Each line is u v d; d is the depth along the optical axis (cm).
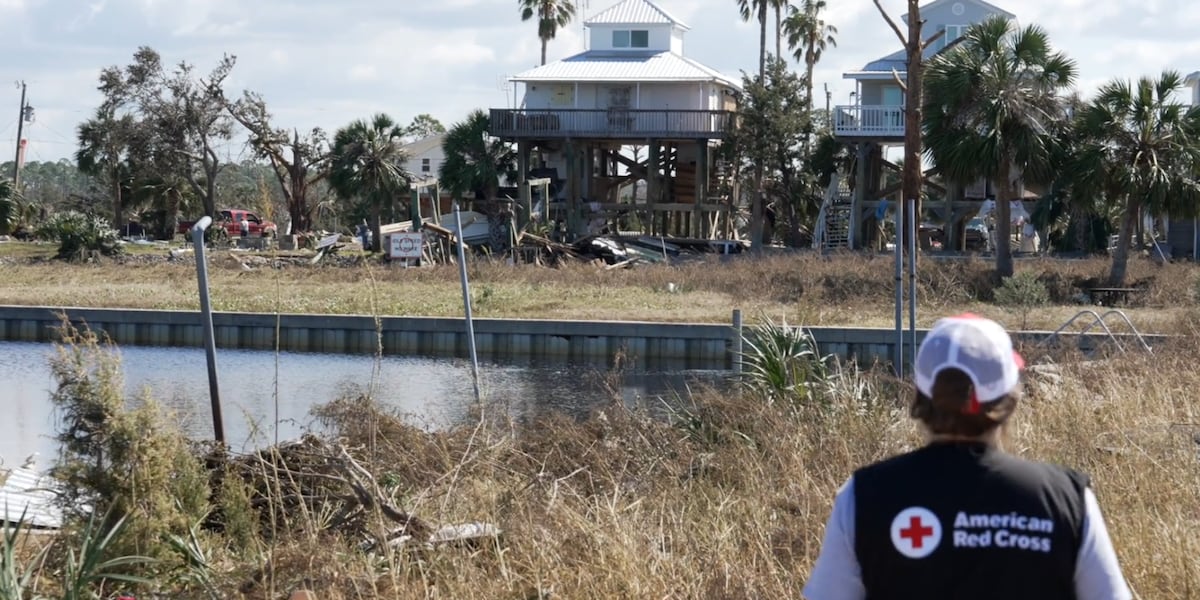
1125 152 3083
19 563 593
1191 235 4047
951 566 241
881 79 4856
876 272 3117
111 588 586
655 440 919
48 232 5675
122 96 6706
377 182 5222
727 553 565
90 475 609
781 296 3067
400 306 3002
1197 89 5716
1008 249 3150
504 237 4544
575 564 569
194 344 2827
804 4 7112
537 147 5322
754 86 4984
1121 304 2875
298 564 582
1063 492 246
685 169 5522
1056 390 948
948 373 253
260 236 6431
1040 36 3219
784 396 984
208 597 569
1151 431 795
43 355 2520
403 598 541
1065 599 243
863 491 253
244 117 6538
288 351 2722
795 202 5200
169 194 6975
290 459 771
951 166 3198
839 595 254
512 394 1970
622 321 2648
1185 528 557
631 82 5331
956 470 248
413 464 784
